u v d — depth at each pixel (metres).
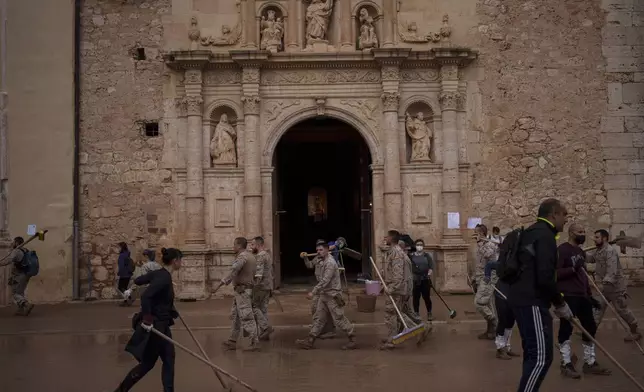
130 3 16.81
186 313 13.49
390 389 6.99
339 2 16.95
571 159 16.94
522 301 5.72
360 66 16.70
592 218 16.81
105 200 16.48
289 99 16.70
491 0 17.17
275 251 17.44
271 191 16.59
